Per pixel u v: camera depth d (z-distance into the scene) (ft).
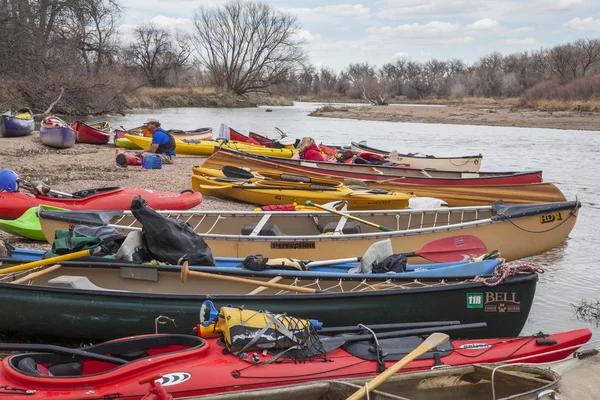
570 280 31.35
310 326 17.54
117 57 150.92
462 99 304.91
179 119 145.38
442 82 364.79
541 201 44.42
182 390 15.56
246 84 260.83
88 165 58.03
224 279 21.62
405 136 120.67
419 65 439.63
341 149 70.28
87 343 22.04
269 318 17.20
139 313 20.63
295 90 407.85
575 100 200.64
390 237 28.94
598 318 26.05
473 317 21.54
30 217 32.81
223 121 145.48
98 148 74.43
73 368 16.42
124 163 58.70
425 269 24.93
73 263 22.72
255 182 45.21
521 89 310.24
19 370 15.01
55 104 114.32
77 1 127.85
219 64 255.91
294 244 28.22
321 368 16.79
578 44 303.07
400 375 16.42
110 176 52.26
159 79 262.88
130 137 73.10
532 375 17.06
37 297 20.80
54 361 16.35
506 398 15.46
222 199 46.52
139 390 15.15
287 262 23.71
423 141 109.50
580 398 16.01
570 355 19.81
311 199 43.32
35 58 112.78
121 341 17.01
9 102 106.73
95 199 35.68
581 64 293.02
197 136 79.61
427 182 46.96
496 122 161.07
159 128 63.31
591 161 78.89
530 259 35.17
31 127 80.23
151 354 17.48
